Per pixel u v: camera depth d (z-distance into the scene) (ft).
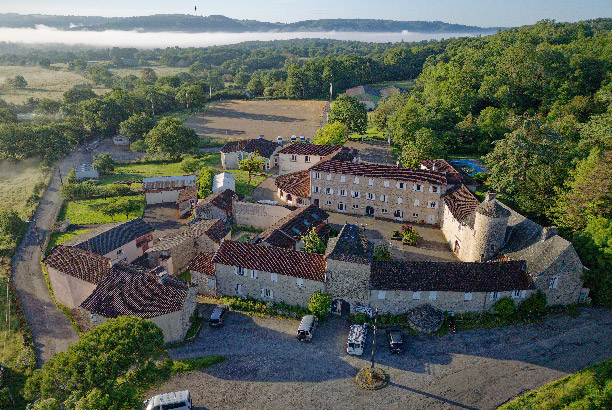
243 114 644.27
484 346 176.35
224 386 159.94
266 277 200.54
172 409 144.56
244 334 186.70
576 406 146.51
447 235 268.41
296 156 378.94
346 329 189.26
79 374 139.54
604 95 371.35
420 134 369.09
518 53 464.24
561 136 296.10
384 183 291.79
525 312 191.62
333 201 310.86
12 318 202.18
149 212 318.65
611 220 201.26
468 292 185.88
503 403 150.10
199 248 243.81
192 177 345.31
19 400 157.69
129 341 146.41
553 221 234.79
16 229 281.54
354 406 150.51
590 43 502.38
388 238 270.26
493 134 417.08
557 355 170.30
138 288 186.60
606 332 181.27
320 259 197.88
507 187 269.03
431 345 177.88
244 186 360.48
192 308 192.24
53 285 216.54
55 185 374.22
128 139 506.48
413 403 151.02
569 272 189.37
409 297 188.96
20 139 421.18
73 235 281.54
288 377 163.63
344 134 449.48
